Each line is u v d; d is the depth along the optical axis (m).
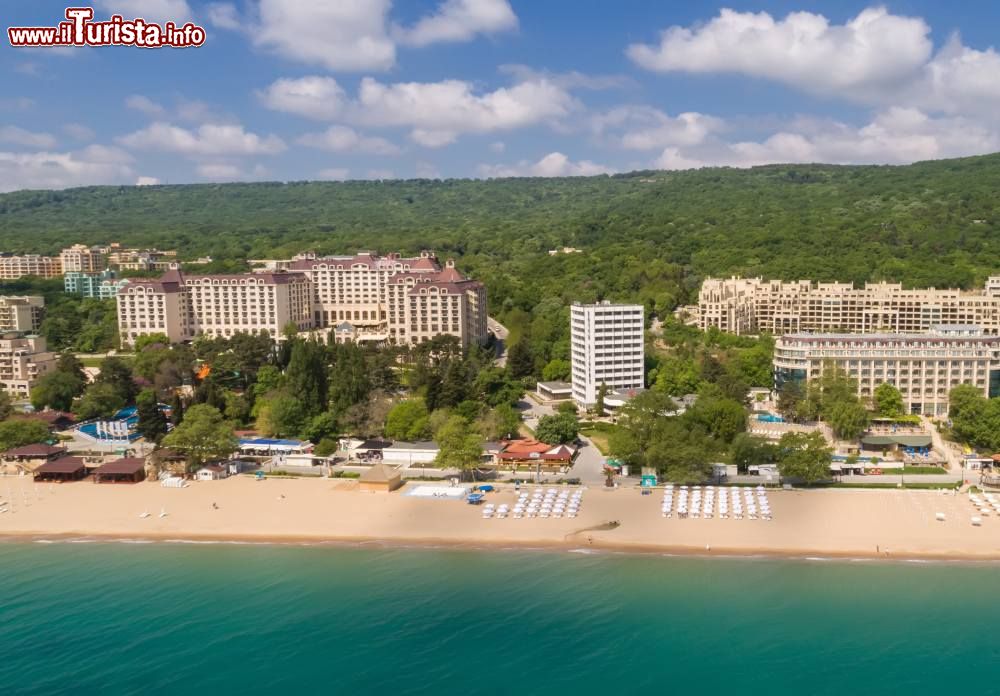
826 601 151.12
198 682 129.88
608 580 161.12
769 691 124.81
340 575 167.00
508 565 169.38
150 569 172.25
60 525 198.00
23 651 139.88
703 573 163.38
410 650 138.12
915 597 152.25
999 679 128.00
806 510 194.62
